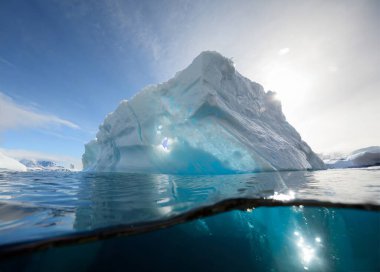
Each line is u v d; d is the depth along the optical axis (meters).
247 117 12.68
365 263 3.30
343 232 3.56
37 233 2.23
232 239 3.43
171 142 11.70
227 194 3.90
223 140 9.80
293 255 3.27
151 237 2.79
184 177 7.82
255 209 3.51
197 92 11.38
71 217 2.74
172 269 2.88
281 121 15.62
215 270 2.98
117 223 2.55
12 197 3.89
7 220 2.58
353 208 3.38
